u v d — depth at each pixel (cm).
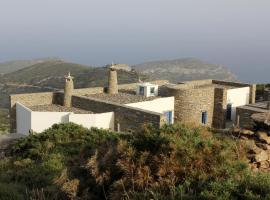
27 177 1166
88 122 2897
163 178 694
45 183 1063
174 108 3516
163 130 839
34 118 2983
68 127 1795
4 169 1377
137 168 730
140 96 3691
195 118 3528
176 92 3488
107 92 3828
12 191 955
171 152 737
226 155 739
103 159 809
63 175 862
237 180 654
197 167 715
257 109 3197
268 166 878
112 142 910
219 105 3659
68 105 3409
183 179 685
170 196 638
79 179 830
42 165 1284
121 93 3884
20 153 1661
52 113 2953
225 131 1087
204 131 856
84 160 971
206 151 741
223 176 682
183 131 830
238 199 617
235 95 3912
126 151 778
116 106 2944
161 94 3897
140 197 662
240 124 3209
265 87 4641
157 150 771
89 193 775
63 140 1673
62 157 1390
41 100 3506
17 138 2111
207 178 673
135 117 2780
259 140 991
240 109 3250
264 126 1053
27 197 876
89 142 1589
